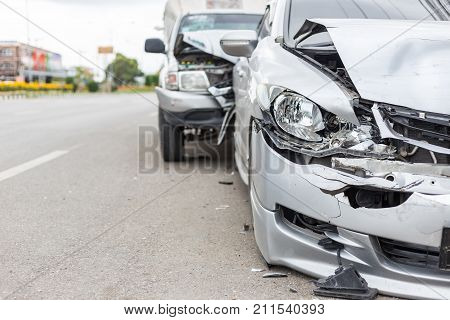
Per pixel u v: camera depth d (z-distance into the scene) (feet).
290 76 10.15
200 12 24.85
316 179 9.17
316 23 11.91
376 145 8.98
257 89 10.80
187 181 18.54
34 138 29.60
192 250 11.71
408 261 9.03
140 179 18.85
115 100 84.12
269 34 13.61
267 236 10.02
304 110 9.56
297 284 9.74
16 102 76.48
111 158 22.88
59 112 51.60
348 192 8.99
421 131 8.86
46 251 11.70
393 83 9.39
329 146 9.27
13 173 19.84
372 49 10.20
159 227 13.42
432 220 8.49
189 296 9.45
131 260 11.16
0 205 15.44
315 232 9.60
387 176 8.72
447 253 8.59
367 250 8.96
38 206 15.37
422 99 9.05
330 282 9.11
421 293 8.77
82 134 31.35
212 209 15.06
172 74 20.07
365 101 9.26
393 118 9.00
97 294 9.54
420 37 10.41
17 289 9.74
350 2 13.69
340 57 10.19
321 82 9.75
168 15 29.12
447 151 8.64
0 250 11.76
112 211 14.87
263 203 10.03
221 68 19.74
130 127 35.29
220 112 19.72
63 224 13.67
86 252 11.63
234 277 10.19
